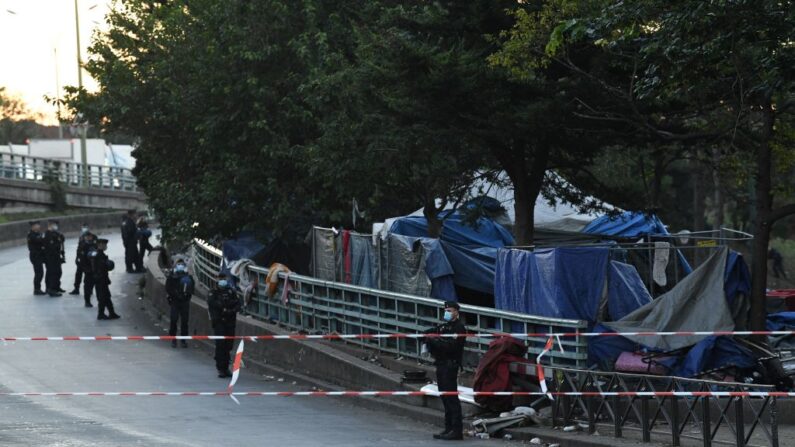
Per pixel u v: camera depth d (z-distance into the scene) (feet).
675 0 96.07
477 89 115.96
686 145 125.18
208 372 133.18
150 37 203.82
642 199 145.48
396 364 117.91
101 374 128.77
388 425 99.60
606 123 120.26
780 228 366.43
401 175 148.46
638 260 120.26
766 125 101.35
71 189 413.18
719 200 228.43
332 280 154.81
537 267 108.47
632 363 94.89
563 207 166.61
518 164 130.11
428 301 115.75
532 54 112.47
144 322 179.22
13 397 111.34
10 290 220.43
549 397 92.79
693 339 95.25
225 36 175.73
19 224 333.83
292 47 170.71
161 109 195.31
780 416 88.12
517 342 99.04
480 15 120.37
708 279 97.60
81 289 223.71
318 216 175.22
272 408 108.68
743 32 96.89
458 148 130.82
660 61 102.17
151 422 97.25
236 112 173.27
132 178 475.31
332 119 153.28
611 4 102.06
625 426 89.76
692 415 81.87
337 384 121.49
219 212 180.24
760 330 97.76
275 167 173.27
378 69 119.85
